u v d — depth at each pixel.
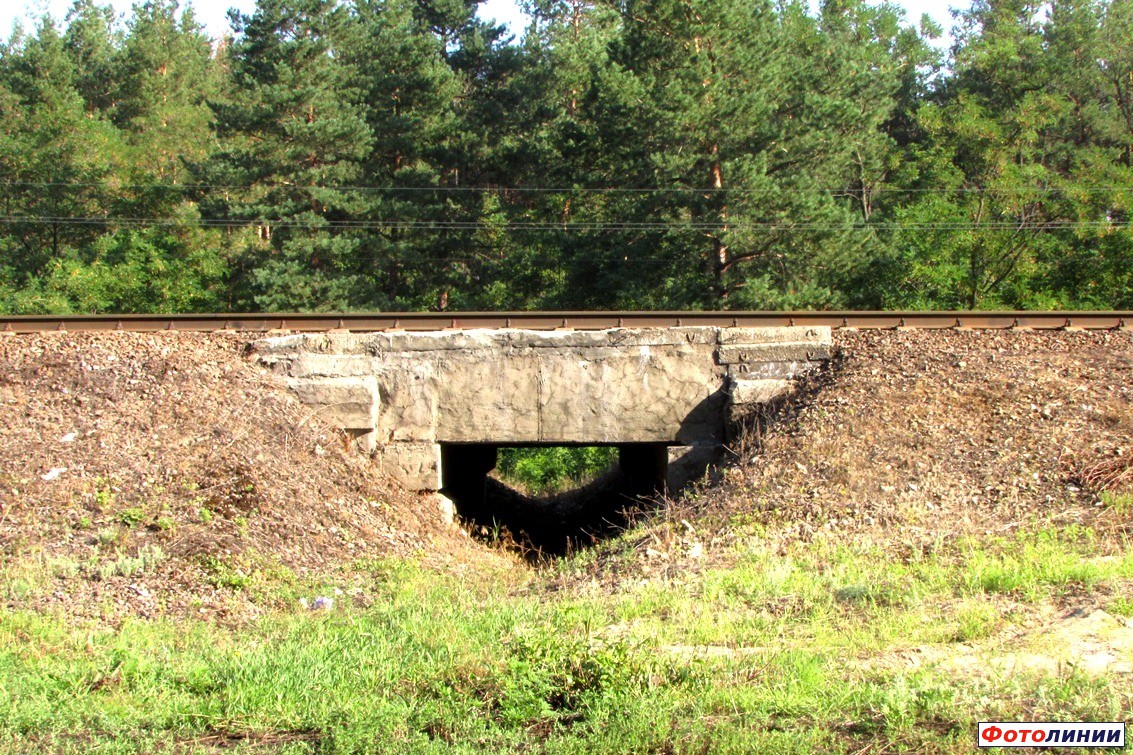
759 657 8.43
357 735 7.31
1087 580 9.54
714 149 31.33
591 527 19.70
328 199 35.06
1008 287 35.41
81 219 44.59
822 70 35.47
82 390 14.20
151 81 51.94
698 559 11.75
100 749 7.20
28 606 10.53
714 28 30.62
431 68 38.69
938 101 49.34
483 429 15.23
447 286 39.53
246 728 7.70
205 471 13.09
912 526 11.77
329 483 13.92
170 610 10.84
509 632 9.55
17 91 47.38
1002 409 13.49
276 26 36.75
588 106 32.38
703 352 15.32
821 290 30.67
